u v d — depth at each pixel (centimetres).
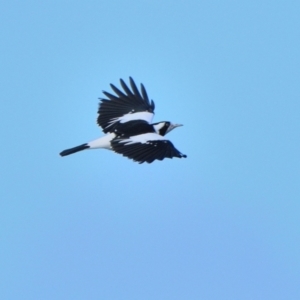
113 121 1934
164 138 1759
